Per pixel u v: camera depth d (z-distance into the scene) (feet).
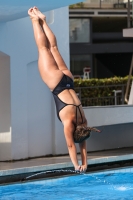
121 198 43.32
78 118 36.17
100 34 119.65
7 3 45.62
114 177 52.34
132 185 48.73
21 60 58.29
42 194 44.83
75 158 35.40
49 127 61.93
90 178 51.78
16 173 49.26
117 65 123.24
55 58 38.73
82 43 112.68
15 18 53.72
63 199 42.96
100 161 55.11
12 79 57.57
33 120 60.23
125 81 88.48
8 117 57.77
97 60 122.11
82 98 79.05
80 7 114.62
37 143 60.64
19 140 58.34
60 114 36.52
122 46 110.63
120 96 82.84
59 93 37.27
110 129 67.62
